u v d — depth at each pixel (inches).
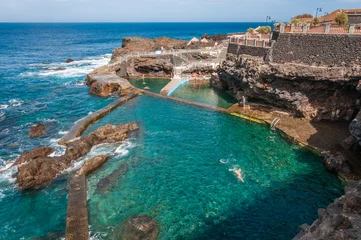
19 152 1066.7
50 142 1149.1
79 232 663.1
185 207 772.0
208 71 2380.7
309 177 898.7
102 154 1035.9
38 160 919.7
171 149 1098.1
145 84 2153.1
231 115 1443.2
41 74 2536.9
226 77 1802.4
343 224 430.6
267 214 745.0
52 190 843.4
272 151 1066.1
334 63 1191.6
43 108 1584.6
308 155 1021.8
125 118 1438.2
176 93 1888.5
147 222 705.0
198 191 841.5
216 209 764.6
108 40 6658.5
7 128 1289.4
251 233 682.2
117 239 656.4
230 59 1811.0
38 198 808.9
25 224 712.4
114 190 845.8
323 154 986.7
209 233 681.6
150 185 870.4
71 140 1138.7
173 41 3617.1
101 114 1455.5
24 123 1353.3
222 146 1118.4
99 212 749.3
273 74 1321.4
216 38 3708.2
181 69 2343.8
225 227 700.7
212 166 975.6
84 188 831.7
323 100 1244.5
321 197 805.9
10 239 664.4
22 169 868.0
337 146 1031.0
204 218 730.8
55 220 725.9
